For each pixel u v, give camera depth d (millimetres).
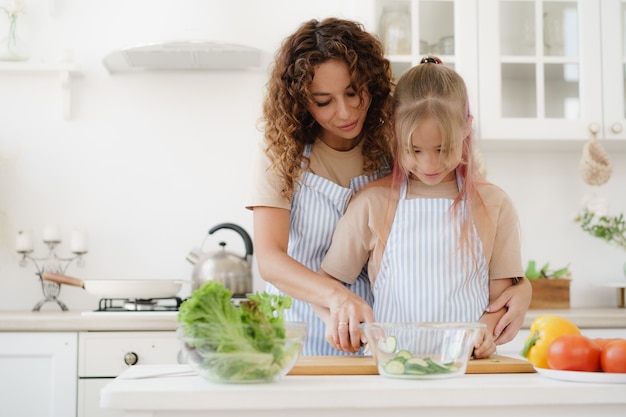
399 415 1150
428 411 1155
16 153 3059
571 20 2912
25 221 3049
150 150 3092
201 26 2814
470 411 1161
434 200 1688
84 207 3068
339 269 1728
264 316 1203
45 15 3098
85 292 3031
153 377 1272
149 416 1118
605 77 2896
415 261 1667
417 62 2861
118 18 3104
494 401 1148
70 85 3037
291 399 1122
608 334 2607
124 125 3090
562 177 3189
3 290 3020
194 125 3107
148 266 3064
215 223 3086
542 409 1171
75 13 3100
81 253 2977
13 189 3049
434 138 1552
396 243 1683
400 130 1604
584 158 2887
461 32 2855
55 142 3070
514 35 2883
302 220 1843
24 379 2482
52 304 3012
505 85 2869
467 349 1285
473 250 1673
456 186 1729
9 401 2473
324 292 1569
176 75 3113
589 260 3178
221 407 1113
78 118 3080
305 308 1851
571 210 3188
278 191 1777
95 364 2486
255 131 3119
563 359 1287
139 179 3082
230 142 3109
